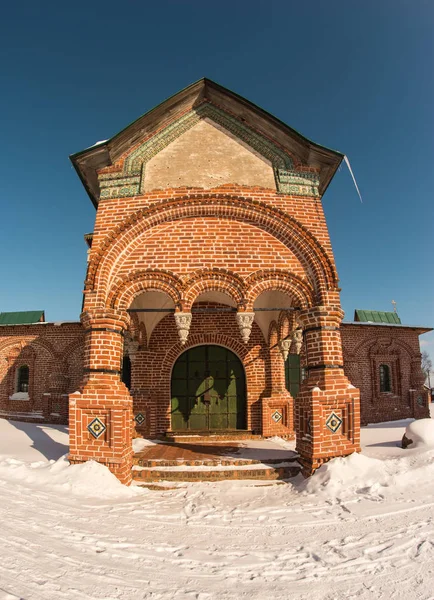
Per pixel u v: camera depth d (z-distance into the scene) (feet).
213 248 28.55
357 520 18.72
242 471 26.21
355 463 24.43
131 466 26.09
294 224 28.71
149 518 19.19
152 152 30.42
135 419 40.81
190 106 31.55
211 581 13.66
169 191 29.43
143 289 28.02
